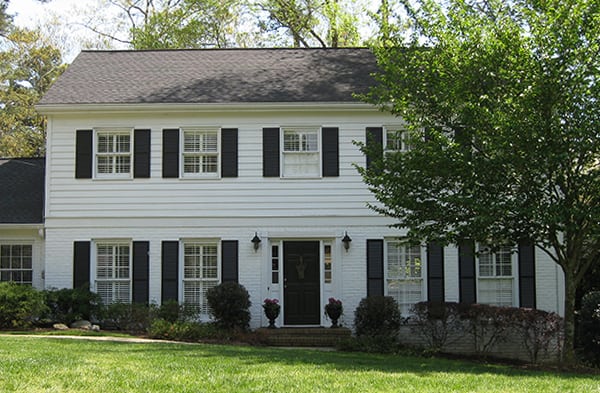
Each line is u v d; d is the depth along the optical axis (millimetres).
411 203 13422
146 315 17266
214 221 18375
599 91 12094
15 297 16438
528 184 12711
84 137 18562
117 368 9812
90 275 18266
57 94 18812
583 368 13547
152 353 11852
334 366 10984
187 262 18516
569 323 13750
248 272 18266
